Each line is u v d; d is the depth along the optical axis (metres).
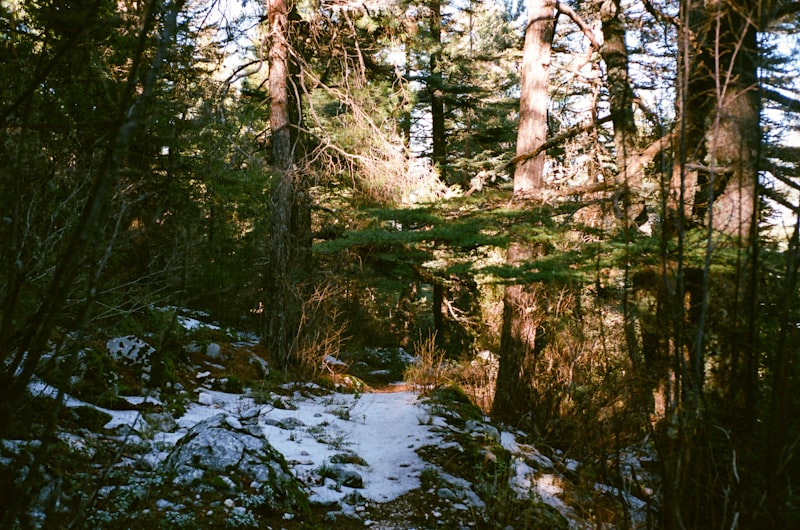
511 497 5.30
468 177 16.19
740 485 2.86
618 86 7.18
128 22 2.45
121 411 5.64
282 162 11.62
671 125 3.38
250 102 13.03
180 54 3.43
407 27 13.08
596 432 5.00
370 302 16.59
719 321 3.24
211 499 4.23
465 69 17.78
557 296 8.02
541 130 9.41
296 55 11.95
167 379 7.02
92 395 5.55
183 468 4.49
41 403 3.84
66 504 2.69
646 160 5.57
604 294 5.27
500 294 13.70
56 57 1.89
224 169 8.45
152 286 4.46
